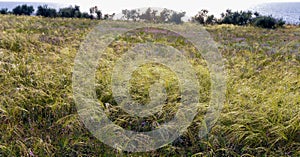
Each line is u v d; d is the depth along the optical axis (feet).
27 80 13.93
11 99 11.39
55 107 11.19
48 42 24.18
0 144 8.99
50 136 9.81
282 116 10.23
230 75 15.87
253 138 9.49
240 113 10.50
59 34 29.04
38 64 16.26
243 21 59.26
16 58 17.70
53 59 17.61
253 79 15.51
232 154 8.96
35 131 10.00
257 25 54.24
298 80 13.98
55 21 41.96
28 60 17.58
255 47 26.66
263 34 38.78
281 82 13.97
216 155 9.07
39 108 11.37
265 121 9.97
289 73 15.71
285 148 9.21
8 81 13.53
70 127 10.14
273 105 10.64
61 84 13.48
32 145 9.13
